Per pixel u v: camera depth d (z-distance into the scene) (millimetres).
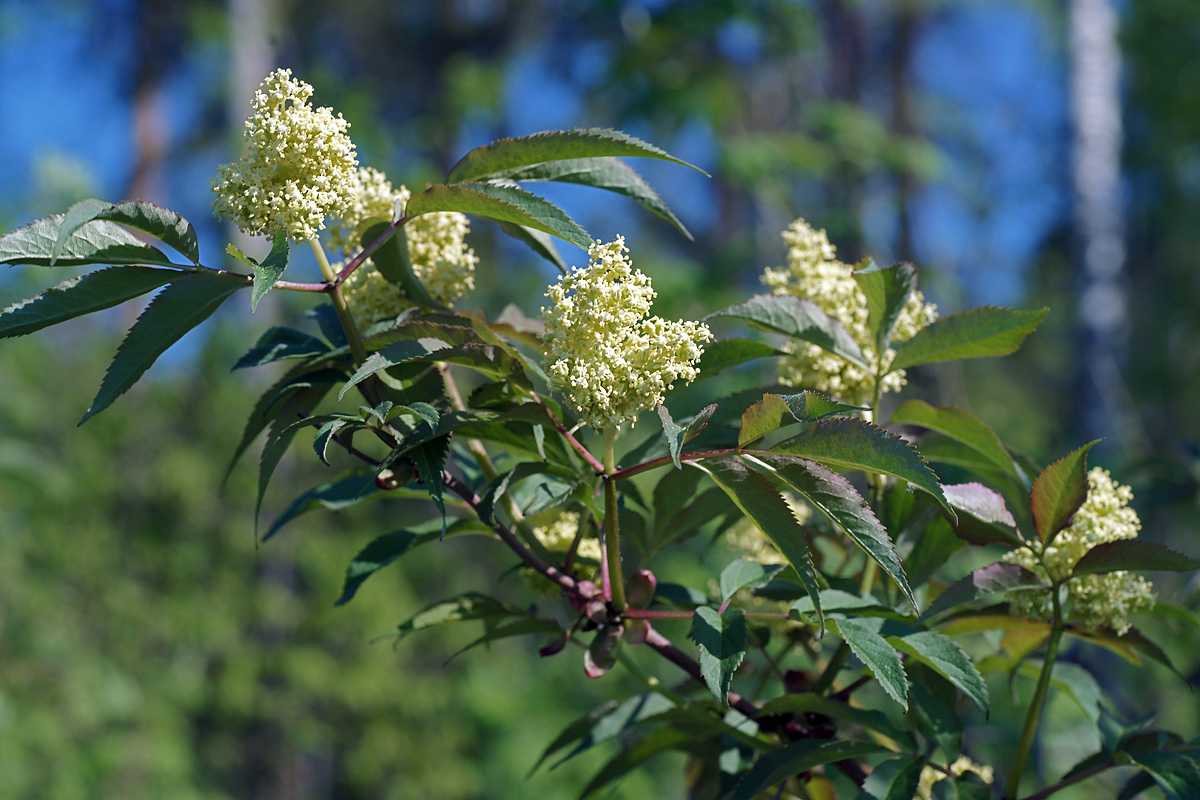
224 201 1725
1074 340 9562
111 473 11641
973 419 2072
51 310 1704
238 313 12898
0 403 11070
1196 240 18438
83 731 10703
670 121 11195
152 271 1717
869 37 16672
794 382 2178
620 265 1690
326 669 12000
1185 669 4730
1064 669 2189
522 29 17734
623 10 11492
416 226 2098
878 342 2119
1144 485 3691
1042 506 1884
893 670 1661
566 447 2010
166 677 11609
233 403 12422
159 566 11711
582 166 1864
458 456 2287
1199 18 16922
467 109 15102
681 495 2098
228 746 12234
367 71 19656
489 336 1716
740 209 15000
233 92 15930
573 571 2131
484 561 13164
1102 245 9648
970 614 2047
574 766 11836
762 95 15000
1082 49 9953
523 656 12969
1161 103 17375
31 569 10789
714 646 1646
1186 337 18141
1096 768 1979
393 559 2070
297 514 2092
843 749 1817
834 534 2295
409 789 12062
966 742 3199
